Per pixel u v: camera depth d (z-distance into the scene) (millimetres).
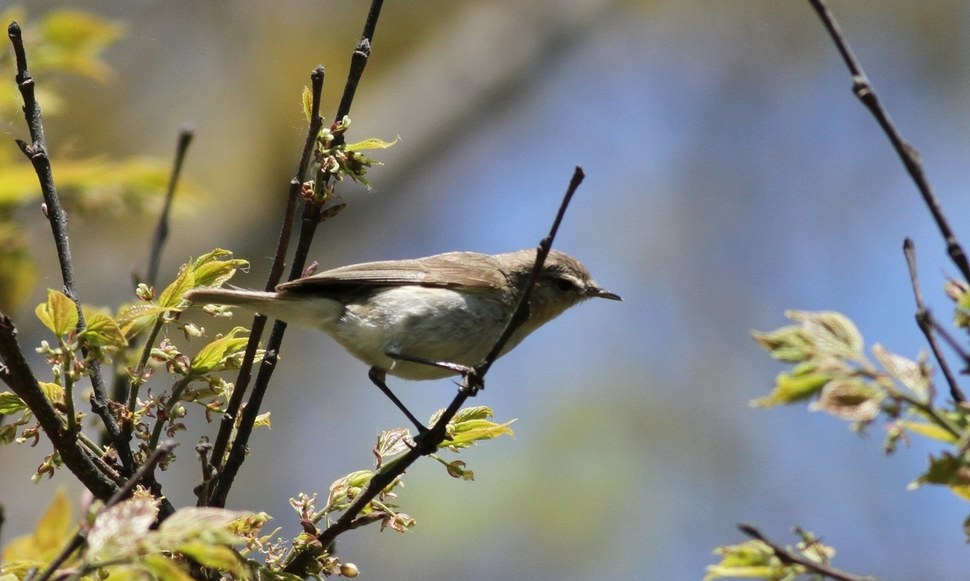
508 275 8344
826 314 4594
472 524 13180
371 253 16531
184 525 4004
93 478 4902
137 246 14000
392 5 16875
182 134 7191
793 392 4410
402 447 5730
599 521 13344
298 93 14688
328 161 5316
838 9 16578
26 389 4691
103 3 14781
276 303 6125
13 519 13641
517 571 13219
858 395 4289
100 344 4809
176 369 5246
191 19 14828
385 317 7465
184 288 5250
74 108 13945
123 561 3943
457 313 7648
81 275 13672
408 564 13469
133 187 8789
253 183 14711
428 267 7789
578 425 14031
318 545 5195
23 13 8758
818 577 4629
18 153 9109
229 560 4023
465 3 17250
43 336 12758
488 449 13719
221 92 14766
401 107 16656
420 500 13359
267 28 14766
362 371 16016
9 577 4582
